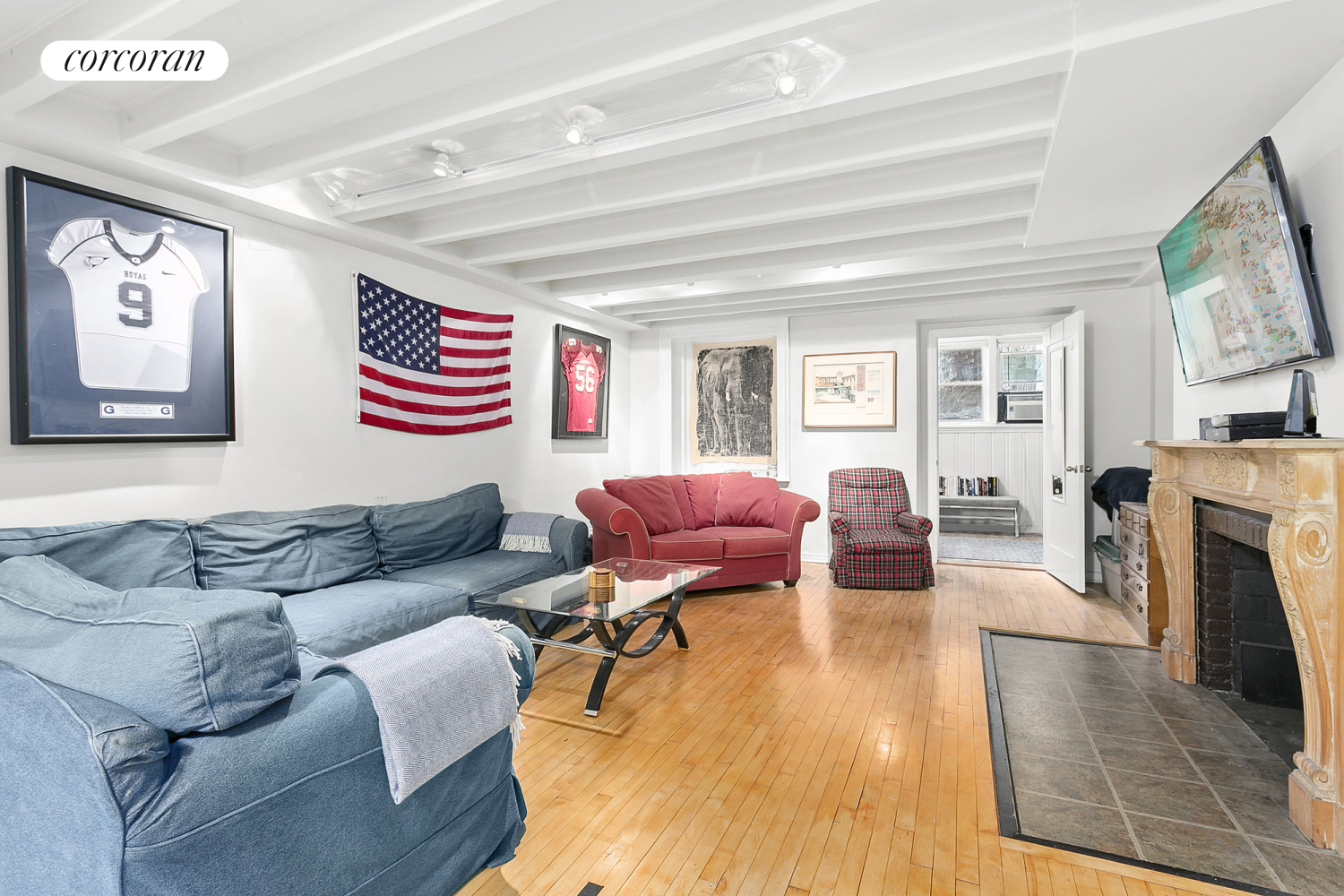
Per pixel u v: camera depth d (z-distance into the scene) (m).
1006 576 5.60
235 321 3.12
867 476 5.72
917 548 5.11
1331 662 1.86
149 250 2.73
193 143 2.75
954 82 2.08
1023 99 2.46
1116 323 5.25
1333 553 1.83
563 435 5.58
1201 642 3.12
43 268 2.42
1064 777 2.28
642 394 6.83
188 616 1.23
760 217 3.45
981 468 8.21
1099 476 5.15
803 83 2.24
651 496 5.28
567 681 3.22
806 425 6.24
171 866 1.06
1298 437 1.99
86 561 2.36
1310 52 1.89
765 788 2.21
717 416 6.68
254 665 1.26
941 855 1.85
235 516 2.98
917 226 3.57
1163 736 2.58
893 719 2.75
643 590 3.28
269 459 3.27
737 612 4.50
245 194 2.98
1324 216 2.08
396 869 1.46
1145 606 3.82
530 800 2.14
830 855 1.85
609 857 1.85
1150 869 1.78
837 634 3.96
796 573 5.21
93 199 2.56
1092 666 3.39
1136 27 1.80
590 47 2.11
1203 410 3.45
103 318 2.59
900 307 5.87
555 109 2.59
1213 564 3.05
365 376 3.77
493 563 3.75
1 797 1.21
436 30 1.84
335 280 3.63
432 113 2.43
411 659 1.53
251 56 2.16
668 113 2.47
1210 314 2.96
